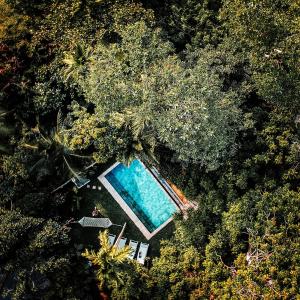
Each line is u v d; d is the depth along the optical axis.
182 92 27.98
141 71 29.75
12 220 29.02
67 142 30.95
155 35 29.95
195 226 30.17
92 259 30.19
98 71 28.86
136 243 33.75
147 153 31.06
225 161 30.09
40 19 31.36
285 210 28.55
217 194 30.12
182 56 32.53
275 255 27.30
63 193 33.38
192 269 29.62
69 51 30.39
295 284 26.86
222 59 31.00
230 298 27.17
